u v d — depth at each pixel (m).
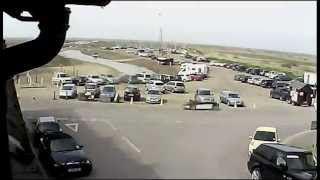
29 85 62.44
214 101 48.47
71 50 126.56
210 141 30.38
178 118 40.75
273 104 55.47
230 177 20.95
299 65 132.88
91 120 37.47
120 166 22.41
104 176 20.45
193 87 69.31
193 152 26.59
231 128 36.47
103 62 101.25
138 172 21.30
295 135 34.56
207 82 77.25
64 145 21.83
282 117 44.72
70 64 92.12
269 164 19.23
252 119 42.28
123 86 67.06
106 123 36.28
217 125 37.75
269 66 120.62
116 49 146.88
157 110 45.53
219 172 21.84
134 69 91.88
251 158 20.92
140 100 53.00
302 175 17.86
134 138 30.34
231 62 125.38
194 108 47.09
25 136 25.22
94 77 66.94
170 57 115.31
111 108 45.50
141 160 23.91
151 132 33.06
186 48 188.38
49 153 21.30
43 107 43.91
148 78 72.31
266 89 72.31
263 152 20.12
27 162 21.45
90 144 27.83
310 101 55.22
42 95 53.12
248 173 21.84
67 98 51.34
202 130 34.88
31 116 38.06
